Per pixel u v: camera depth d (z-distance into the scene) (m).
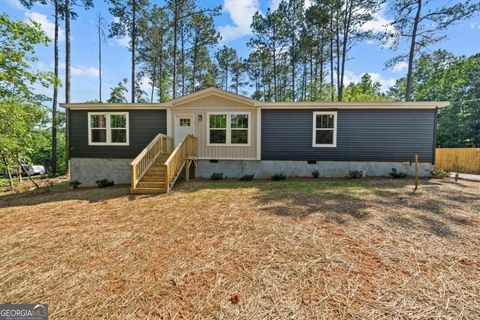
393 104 8.95
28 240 3.54
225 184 8.06
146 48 19.88
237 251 3.03
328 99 19.88
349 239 3.32
